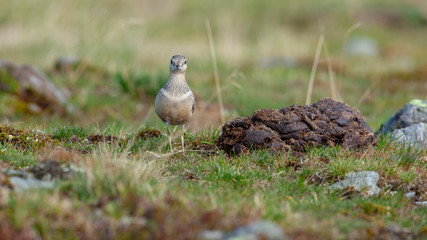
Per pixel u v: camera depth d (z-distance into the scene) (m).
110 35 27.06
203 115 18.11
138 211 6.89
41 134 11.79
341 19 37.28
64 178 8.00
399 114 13.02
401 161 10.47
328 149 10.64
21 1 29.12
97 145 11.43
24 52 24.77
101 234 6.48
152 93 21.19
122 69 23.16
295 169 10.23
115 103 20.39
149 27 33.12
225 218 6.84
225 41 31.58
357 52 32.53
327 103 11.55
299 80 24.86
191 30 34.34
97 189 7.51
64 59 23.34
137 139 11.94
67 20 28.38
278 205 8.09
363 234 7.32
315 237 6.66
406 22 39.22
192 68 26.36
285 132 10.98
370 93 23.61
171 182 9.09
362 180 9.51
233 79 23.16
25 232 6.29
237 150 10.99
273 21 36.53
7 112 17.61
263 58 30.19
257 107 18.81
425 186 9.56
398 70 28.25
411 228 7.75
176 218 6.74
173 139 11.71
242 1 38.53
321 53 31.78
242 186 9.41
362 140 10.97
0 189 7.36
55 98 19.06
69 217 6.68
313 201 8.52
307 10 38.16
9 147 10.50
